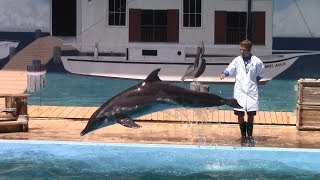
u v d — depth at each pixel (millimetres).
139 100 7852
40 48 22547
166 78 20562
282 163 9484
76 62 21109
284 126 12312
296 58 21172
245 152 9805
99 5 22188
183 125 12367
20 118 11594
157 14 22062
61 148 10125
